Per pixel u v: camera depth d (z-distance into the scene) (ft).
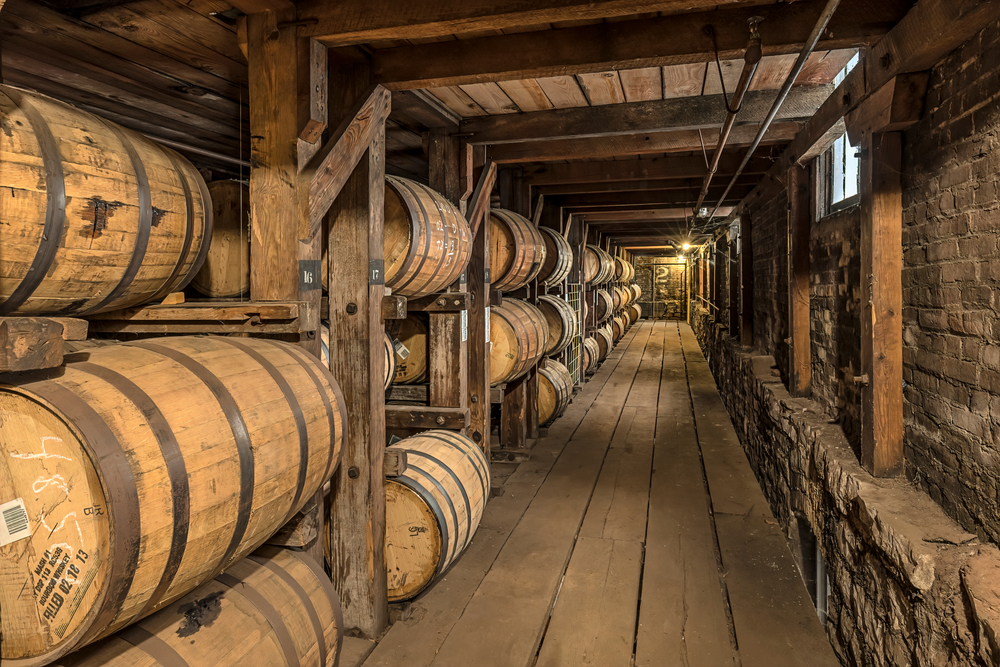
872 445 8.86
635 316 62.85
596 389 30.78
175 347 5.46
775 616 9.82
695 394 29.45
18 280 4.86
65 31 8.08
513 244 16.92
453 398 12.75
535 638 9.05
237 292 8.39
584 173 20.04
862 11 8.13
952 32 6.67
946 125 7.47
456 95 12.29
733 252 29.55
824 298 13.66
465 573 11.07
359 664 8.43
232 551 5.08
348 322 8.96
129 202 5.55
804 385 15.08
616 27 8.66
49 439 4.08
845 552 8.92
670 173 19.45
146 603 4.36
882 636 7.34
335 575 9.12
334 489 9.07
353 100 9.35
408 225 10.05
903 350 8.82
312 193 7.67
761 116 12.67
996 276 6.32
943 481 7.53
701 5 6.86
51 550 4.09
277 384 5.76
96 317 7.07
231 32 8.20
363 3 7.41
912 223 8.47
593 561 11.62
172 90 10.46
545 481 16.46
